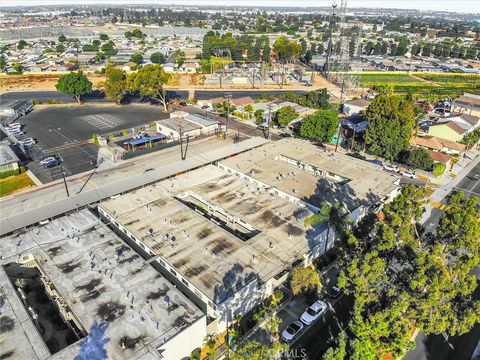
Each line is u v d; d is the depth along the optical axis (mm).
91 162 86625
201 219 56031
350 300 48438
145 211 57969
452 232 41438
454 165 89875
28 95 146750
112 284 42688
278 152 82125
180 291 44250
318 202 61469
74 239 50781
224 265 46625
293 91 155000
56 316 44000
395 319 35062
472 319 35188
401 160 89125
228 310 42406
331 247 57719
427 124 111125
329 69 179250
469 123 108938
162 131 104750
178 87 158375
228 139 101125
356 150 93875
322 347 41562
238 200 61781
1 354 34312
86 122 114500
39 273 49156
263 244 50781
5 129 102375
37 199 70438
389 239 39469
